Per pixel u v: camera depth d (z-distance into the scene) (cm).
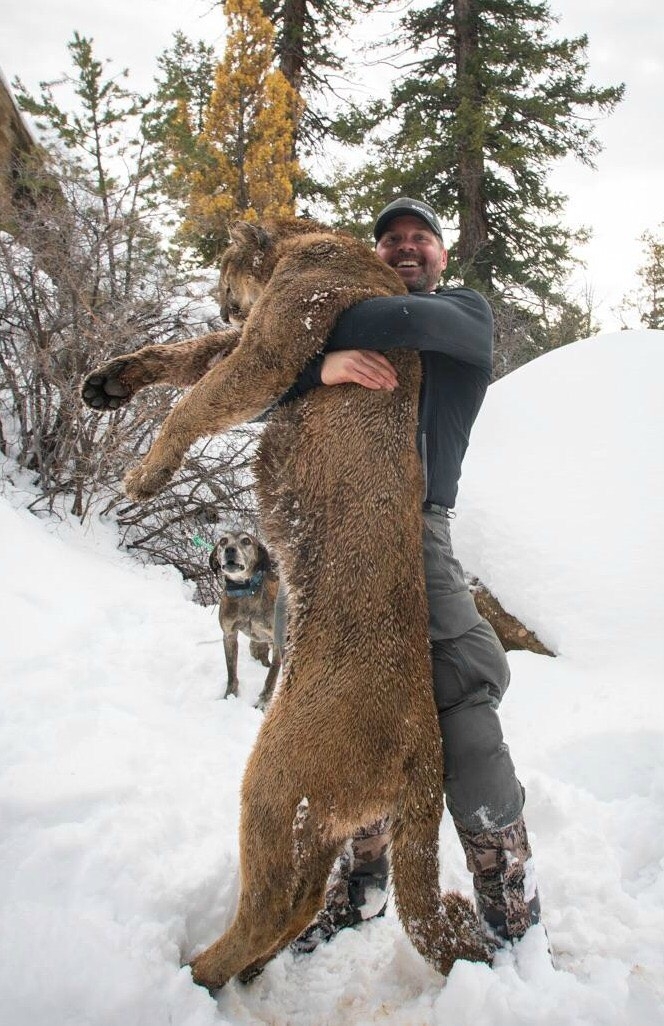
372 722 219
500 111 1836
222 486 968
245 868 225
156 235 986
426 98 1916
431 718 230
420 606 236
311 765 217
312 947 267
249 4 1594
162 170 1041
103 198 953
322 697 221
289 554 242
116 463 868
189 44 1803
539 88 1916
